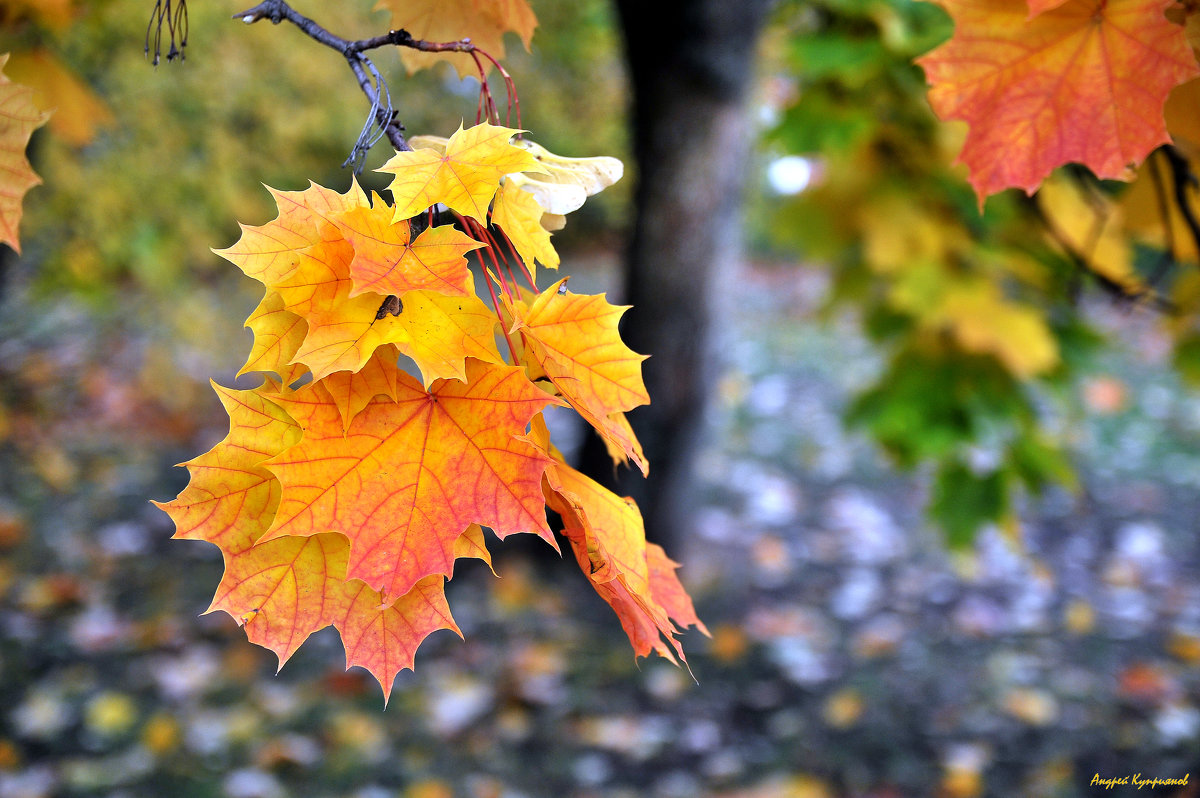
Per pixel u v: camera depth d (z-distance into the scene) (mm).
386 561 694
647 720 3656
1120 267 2834
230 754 3281
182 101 5570
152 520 4996
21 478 5316
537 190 820
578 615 4406
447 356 700
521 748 3445
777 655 4082
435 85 8328
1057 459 3301
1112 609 4551
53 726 3350
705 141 3646
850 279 3656
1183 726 3506
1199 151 1467
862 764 3404
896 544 5297
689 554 4641
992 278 3111
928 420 3225
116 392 6457
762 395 7953
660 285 3832
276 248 716
